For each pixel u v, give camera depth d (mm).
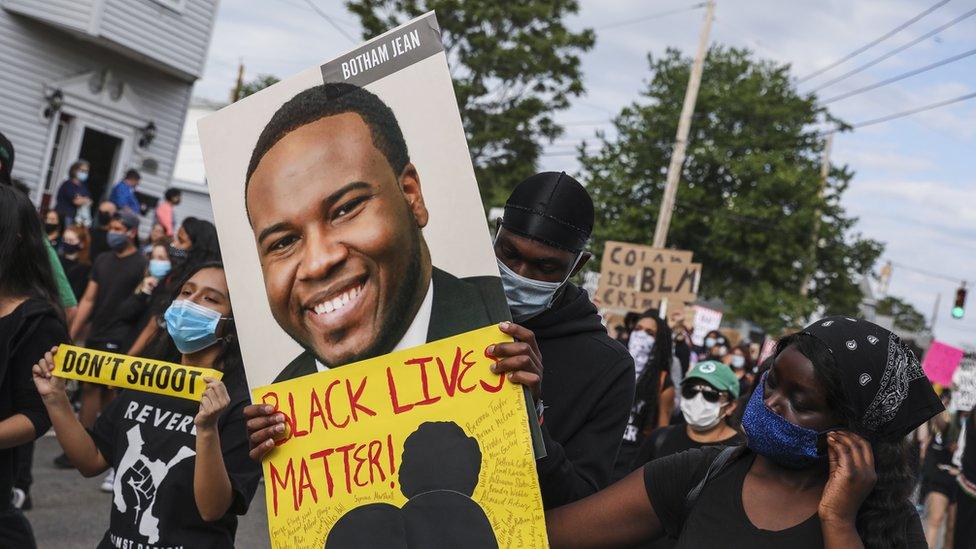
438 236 2441
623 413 3043
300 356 2572
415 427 2461
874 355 2119
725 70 44156
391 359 2492
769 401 2189
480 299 2428
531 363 2414
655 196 42031
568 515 2471
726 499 2230
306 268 2561
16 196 3615
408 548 2422
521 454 2383
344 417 2520
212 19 18891
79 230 10836
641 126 43031
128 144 18422
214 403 3027
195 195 35594
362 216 2506
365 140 2492
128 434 3338
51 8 16141
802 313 40188
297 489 2537
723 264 42219
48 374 3287
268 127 2598
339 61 2520
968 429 7922
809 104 42594
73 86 17125
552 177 2895
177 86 19125
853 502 2061
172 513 3238
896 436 2160
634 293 15859
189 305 3381
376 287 2502
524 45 31656
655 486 2385
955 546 7930
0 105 16141
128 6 16938
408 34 2443
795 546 2113
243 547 6684
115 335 8164
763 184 40031
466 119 32719
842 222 42938
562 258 2863
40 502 6832
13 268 3578
